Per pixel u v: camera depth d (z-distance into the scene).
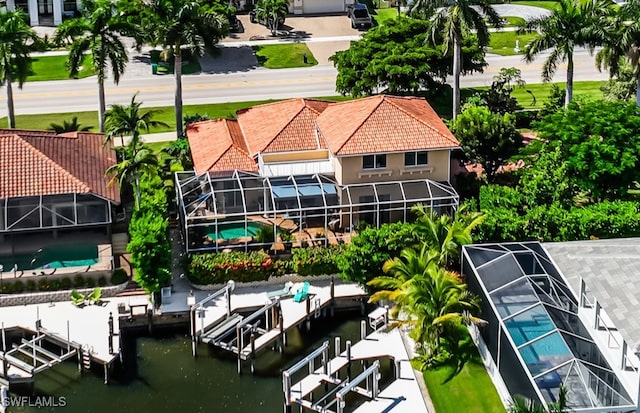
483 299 62.31
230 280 70.50
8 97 90.38
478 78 116.00
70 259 71.69
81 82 112.56
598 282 58.31
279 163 78.94
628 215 72.31
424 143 76.38
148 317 67.25
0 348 65.25
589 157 77.44
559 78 116.75
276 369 64.12
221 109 104.94
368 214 76.56
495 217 71.56
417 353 63.56
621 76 101.69
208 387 62.22
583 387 53.75
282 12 131.00
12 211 71.94
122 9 102.56
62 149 77.94
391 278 64.06
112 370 63.41
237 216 74.38
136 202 77.12
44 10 135.62
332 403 59.50
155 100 107.44
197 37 91.12
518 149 84.00
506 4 150.25
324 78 116.00
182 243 76.44
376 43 102.81
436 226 68.06
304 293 69.50
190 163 86.12
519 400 52.53
